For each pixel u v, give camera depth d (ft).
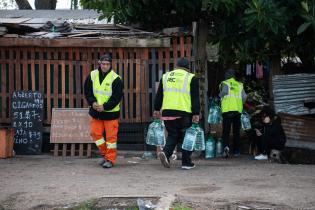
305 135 41.65
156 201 23.71
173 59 42.68
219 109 43.09
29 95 42.06
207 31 44.83
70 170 33.37
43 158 39.99
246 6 41.83
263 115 42.55
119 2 44.47
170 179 29.76
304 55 46.44
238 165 36.86
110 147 34.58
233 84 42.22
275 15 38.93
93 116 34.30
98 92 33.83
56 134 41.29
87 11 62.80
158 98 33.94
